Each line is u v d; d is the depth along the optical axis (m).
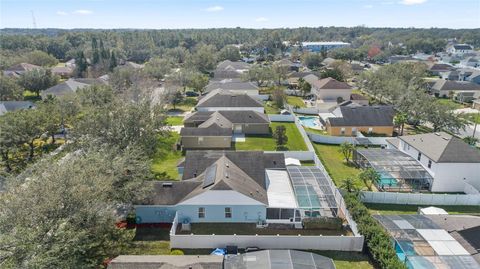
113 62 130.62
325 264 26.33
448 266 26.27
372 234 29.97
